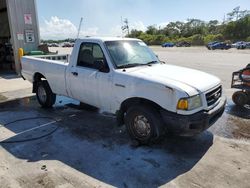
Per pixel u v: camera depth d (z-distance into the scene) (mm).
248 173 3322
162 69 4488
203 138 4422
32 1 11820
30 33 11945
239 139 4383
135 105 4070
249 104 6316
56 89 5801
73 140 4418
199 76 4191
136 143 4215
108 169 3467
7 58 13531
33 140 4441
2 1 13312
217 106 4039
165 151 3949
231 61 18609
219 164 3555
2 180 3246
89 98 4918
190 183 3121
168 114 3676
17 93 8070
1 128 5035
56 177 3289
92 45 4730
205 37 75375
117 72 4266
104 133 4707
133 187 3064
